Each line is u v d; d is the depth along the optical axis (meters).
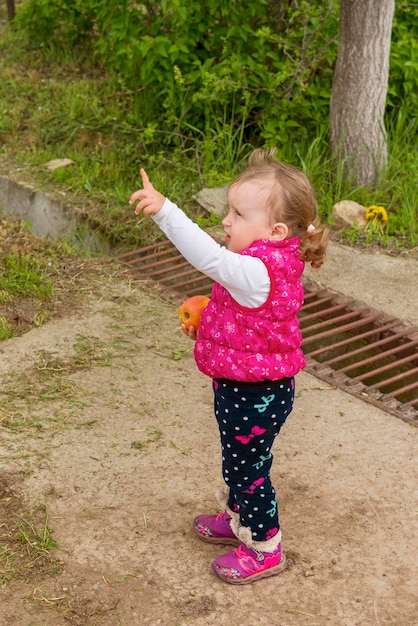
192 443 3.74
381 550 3.15
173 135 7.35
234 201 2.60
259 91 7.11
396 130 7.04
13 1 10.17
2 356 4.36
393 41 7.41
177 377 4.26
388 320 4.93
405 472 3.60
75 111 7.97
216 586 2.94
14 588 2.90
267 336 2.58
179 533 3.20
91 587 2.91
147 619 2.78
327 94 7.00
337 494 3.44
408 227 6.22
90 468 3.54
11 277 5.14
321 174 6.63
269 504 2.86
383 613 2.85
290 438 3.80
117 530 3.19
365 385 4.33
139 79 7.83
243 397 2.64
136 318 4.82
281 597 2.90
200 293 5.18
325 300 5.15
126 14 7.34
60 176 6.97
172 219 2.45
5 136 7.76
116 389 4.12
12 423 3.82
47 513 3.27
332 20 7.04
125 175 7.05
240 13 7.06
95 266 5.46
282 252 2.57
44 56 9.25
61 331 4.64
